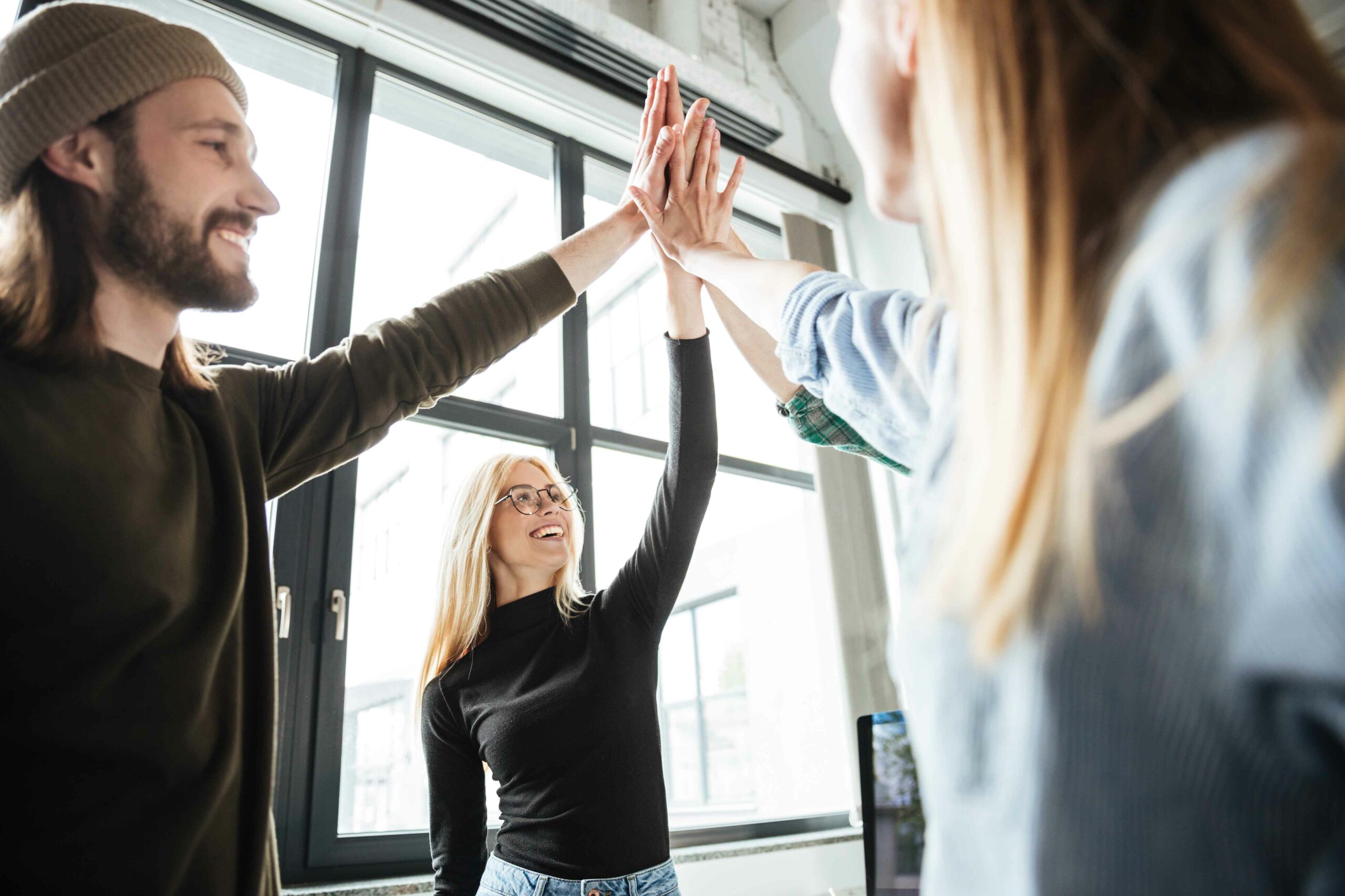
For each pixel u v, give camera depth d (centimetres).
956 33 32
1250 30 28
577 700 144
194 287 86
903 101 41
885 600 338
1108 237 27
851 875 275
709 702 704
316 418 98
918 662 31
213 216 86
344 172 280
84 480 71
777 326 62
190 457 83
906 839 82
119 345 83
